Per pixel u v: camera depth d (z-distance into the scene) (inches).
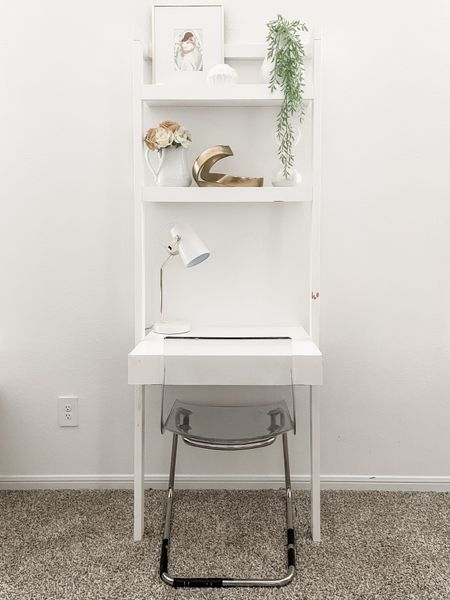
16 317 82.3
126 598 59.3
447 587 60.8
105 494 82.4
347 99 79.4
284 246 81.7
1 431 83.7
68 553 67.0
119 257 81.6
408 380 82.9
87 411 83.7
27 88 79.3
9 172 80.2
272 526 73.2
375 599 59.0
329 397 83.3
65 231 81.2
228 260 81.9
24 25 78.6
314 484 70.1
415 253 81.2
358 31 78.6
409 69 79.0
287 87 69.3
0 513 76.4
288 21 74.0
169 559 65.9
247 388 82.7
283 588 60.9
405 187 80.4
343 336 82.4
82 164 80.4
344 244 81.1
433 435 83.7
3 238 81.0
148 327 81.0
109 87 79.4
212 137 80.4
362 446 84.0
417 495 82.4
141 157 71.7
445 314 82.0
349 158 80.0
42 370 83.0
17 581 61.7
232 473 84.4
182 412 70.7
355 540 69.9
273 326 82.3
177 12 78.0
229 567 64.5
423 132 79.7
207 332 77.4
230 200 71.3
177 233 74.1
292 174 73.7
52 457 84.2
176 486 84.3
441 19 78.4
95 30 78.9
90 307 82.3
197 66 78.2
